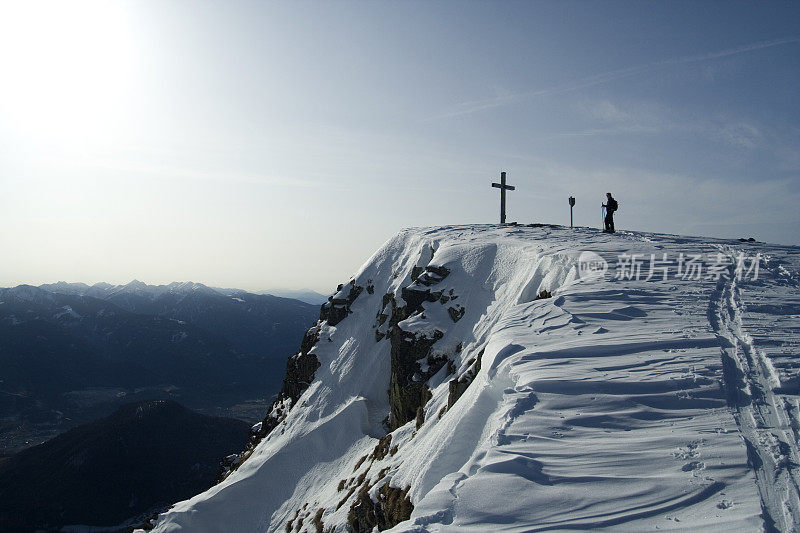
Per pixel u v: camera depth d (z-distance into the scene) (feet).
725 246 71.26
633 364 29.58
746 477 18.95
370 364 90.74
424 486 29.91
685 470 19.76
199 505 79.51
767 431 22.07
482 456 23.52
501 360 34.65
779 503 17.49
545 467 21.13
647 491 18.80
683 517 17.28
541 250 71.00
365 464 65.10
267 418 110.32
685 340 32.81
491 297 72.23
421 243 100.37
